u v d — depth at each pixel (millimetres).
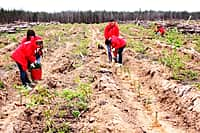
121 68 16688
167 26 39656
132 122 9836
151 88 13609
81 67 15812
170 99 11883
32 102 10344
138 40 26547
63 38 29438
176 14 72375
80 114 9820
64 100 10781
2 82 13039
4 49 22047
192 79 13469
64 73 15570
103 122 9297
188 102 11023
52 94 11281
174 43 24953
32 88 12398
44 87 11930
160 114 10906
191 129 9773
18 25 46531
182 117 10586
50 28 43938
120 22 62219
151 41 25562
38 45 12961
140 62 17438
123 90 13016
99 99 10938
